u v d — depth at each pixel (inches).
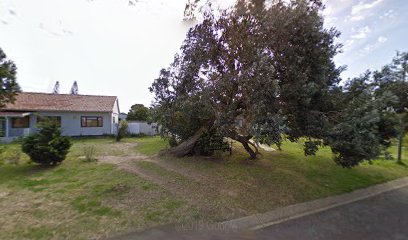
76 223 149.2
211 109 290.8
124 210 171.8
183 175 276.4
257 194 222.2
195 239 138.2
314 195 229.0
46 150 303.4
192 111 317.1
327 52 241.4
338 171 323.0
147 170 297.1
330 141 219.1
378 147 204.4
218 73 307.0
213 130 384.5
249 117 233.1
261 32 250.4
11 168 296.8
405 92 264.2
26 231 137.1
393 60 290.8
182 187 231.6
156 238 136.4
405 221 177.0
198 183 246.7
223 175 279.7
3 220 150.5
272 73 211.6
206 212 176.7
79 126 781.9
